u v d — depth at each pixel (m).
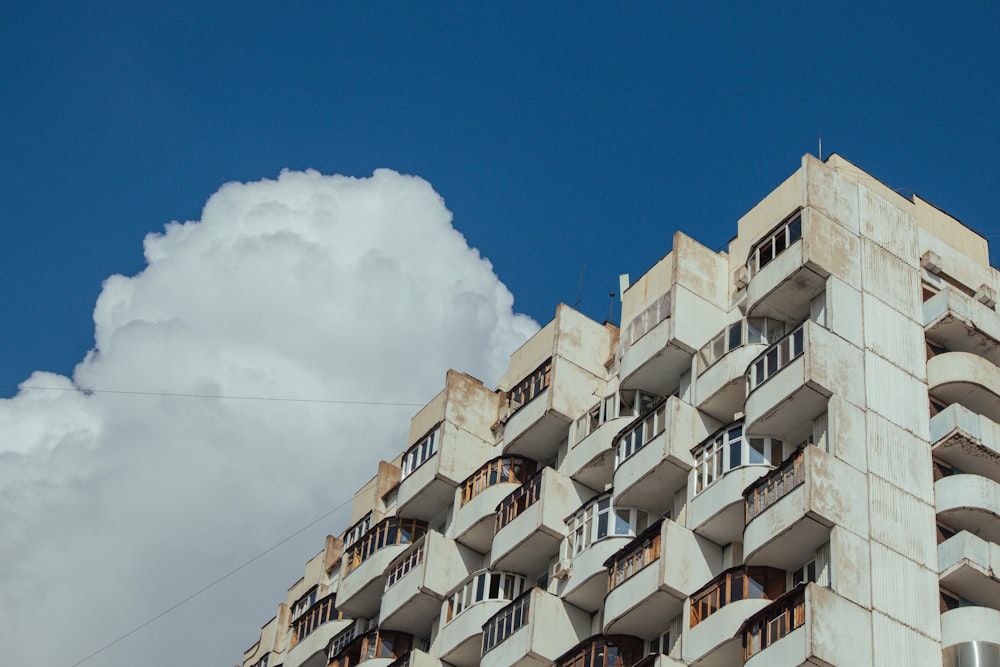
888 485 48.03
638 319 59.50
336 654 66.12
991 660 45.00
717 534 51.22
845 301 51.28
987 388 50.91
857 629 44.47
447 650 59.72
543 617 55.28
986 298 54.56
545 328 67.56
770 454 50.34
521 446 63.72
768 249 54.25
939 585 47.12
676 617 50.81
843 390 49.09
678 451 53.34
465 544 63.50
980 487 48.31
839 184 54.31
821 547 46.78
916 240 55.00
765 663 44.62
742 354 53.41
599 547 55.03
